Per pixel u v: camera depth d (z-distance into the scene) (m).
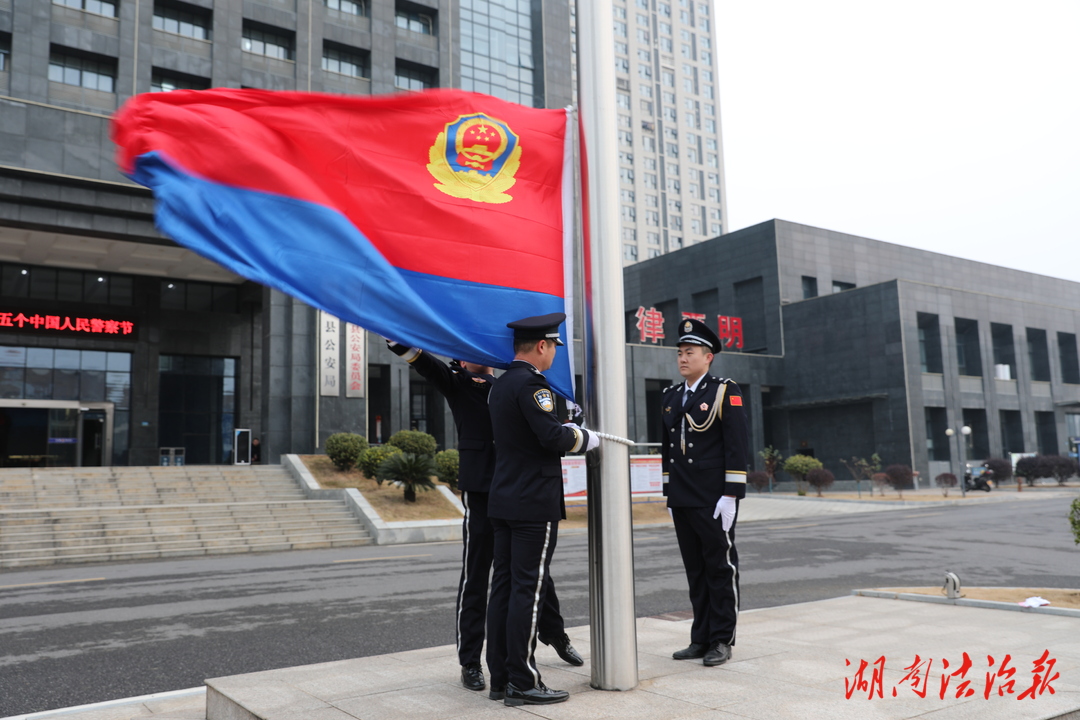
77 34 26.02
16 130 22.94
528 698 3.48
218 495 21.52
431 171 3.97
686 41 89.50
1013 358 46.84
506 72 35.47
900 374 40.78
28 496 19.33
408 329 3.68
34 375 28.14
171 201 3.36
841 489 40.25
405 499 20.95
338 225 3.64
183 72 27.66
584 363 3.92
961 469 39.66
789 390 46.16
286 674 4.19
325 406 27.81
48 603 9.10
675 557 12.62
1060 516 19.78
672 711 3.32
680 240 84.44
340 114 3.86
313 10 30.39
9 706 4.66
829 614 6.24
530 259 4.08
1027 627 5.57
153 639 6.65
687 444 4.74
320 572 11.67
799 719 3.20
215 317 31.77
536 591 3.60
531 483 3.64
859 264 49.75
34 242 26.27
